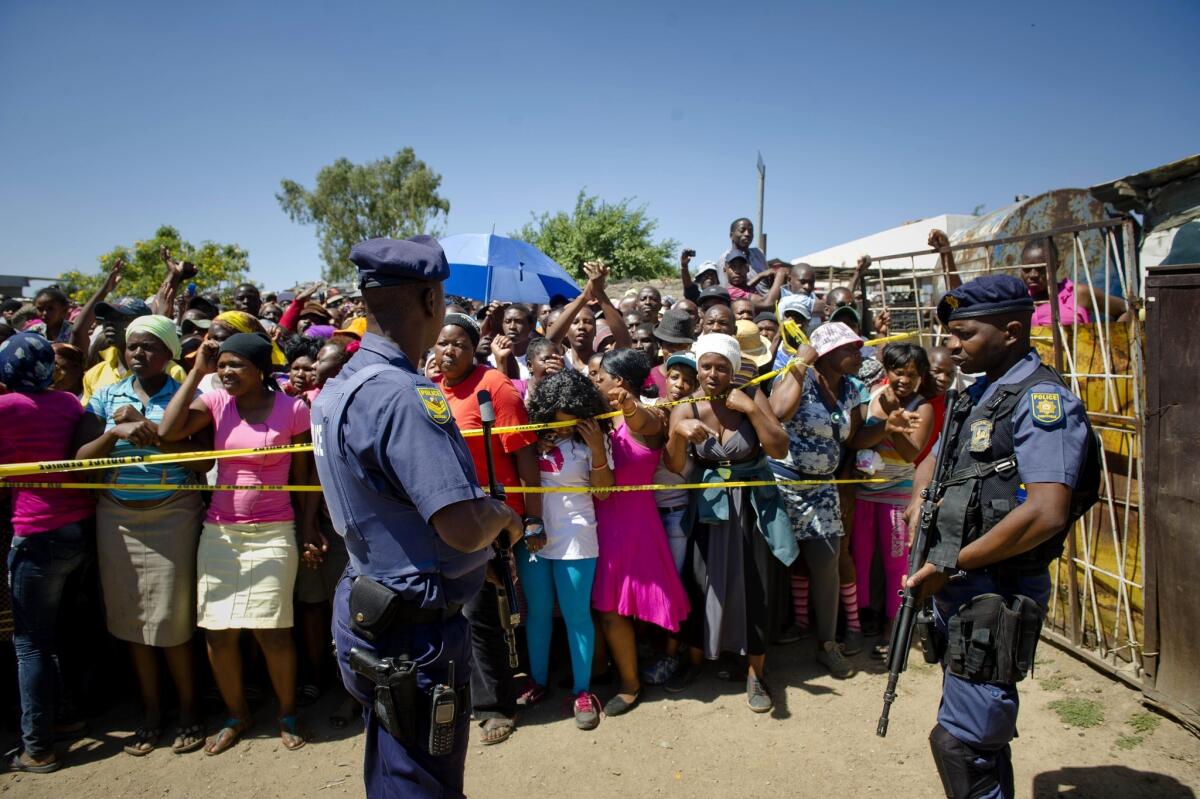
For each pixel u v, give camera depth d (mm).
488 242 5785
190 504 3359
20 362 3146
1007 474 2176
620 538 3559
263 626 3242
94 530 3381
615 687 3848
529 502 3520
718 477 3537
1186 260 4488
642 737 3385
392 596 1857
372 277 1928
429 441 1782
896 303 8844
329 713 3658
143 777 3170
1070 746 3164
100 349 4797
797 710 3580
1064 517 2018
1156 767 2979
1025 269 4766
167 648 3355
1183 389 3092
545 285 6062
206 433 3461
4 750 3424
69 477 3250
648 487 3486
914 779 3021
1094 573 3775
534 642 3717
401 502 1875
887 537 4285
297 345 4547
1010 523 2059
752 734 3379
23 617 3166
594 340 6125
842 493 4164
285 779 3139
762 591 3586
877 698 3672
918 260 12656
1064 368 3887
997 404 2205
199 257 25625
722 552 3564
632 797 2961
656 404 3672
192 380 3277
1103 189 4852
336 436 1855
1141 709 3338
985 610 2197
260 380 3361
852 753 3211
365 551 1899
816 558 3873
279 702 3666
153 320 3447
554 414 3506
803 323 4988
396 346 1940
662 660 3883
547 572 3682
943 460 2377
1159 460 3209
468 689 2057
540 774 3131
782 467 3895
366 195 51812
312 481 3549
